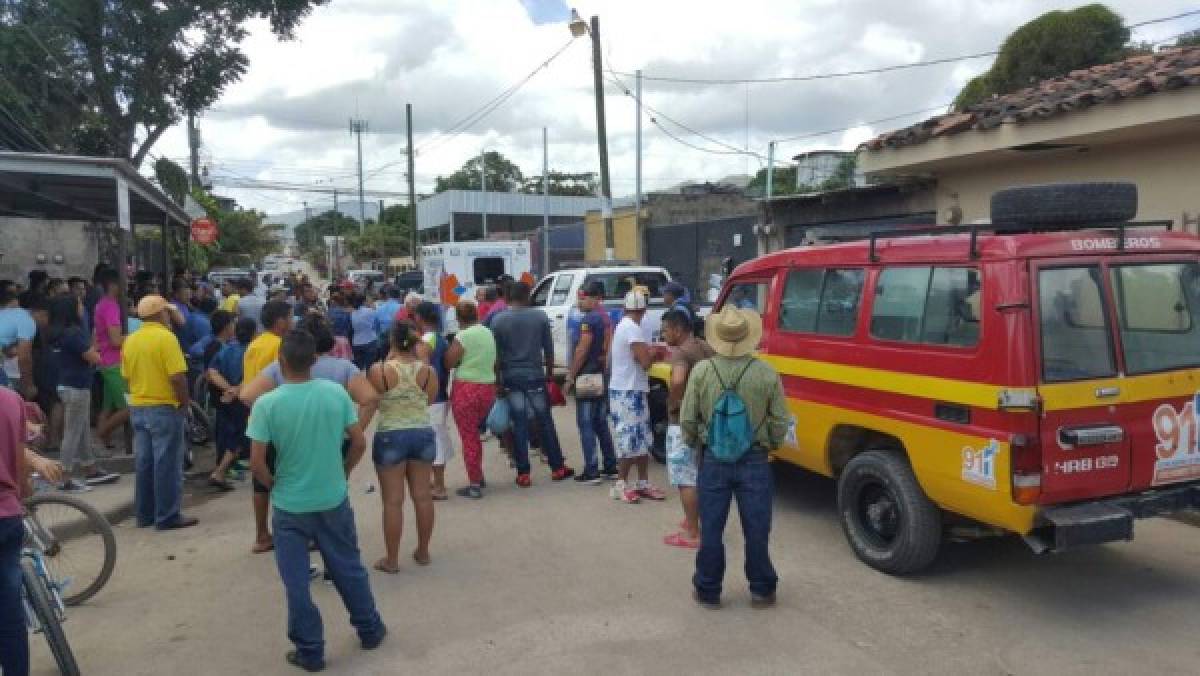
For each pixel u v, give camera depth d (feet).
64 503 16.96
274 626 15.75
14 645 11.91
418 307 24.11
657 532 20.57
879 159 34.04
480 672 13.70
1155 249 15.72
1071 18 53.52
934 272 16.43
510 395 24.85
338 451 14.06
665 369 25.75
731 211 88.84
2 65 49.44
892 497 16.99
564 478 25.79
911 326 16.89
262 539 19.95
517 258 63.00
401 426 18.08
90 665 14.30
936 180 35.53
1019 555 18.34
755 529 15.65
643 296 22.57
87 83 55.93
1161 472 15.20
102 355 27.48
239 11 58.29
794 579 17.30
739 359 15.49
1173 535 19.29
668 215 86.69
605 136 57.67
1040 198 15.71
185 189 72.18
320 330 16.93
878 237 18.20
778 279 21.34
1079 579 16.96
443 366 23.75
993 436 14.60
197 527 22.20
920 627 14.94
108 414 28.12
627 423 22.86
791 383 20.34
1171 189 25.75
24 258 58.23
